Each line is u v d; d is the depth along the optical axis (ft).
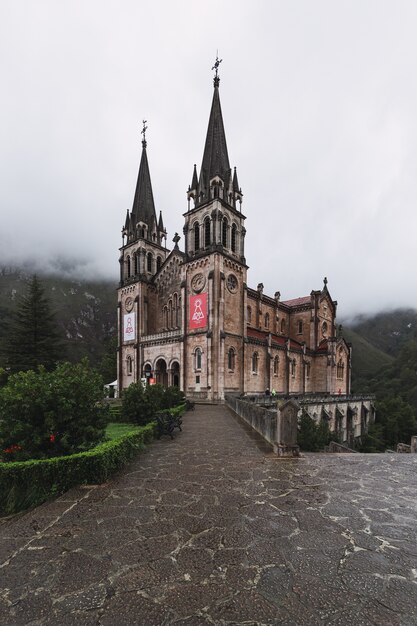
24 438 35.94
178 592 15.44
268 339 164.14
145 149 212.64
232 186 161.27
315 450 110.01
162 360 166.91
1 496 29.35
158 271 188.55
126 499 27.35
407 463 38.58
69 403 36.70
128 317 188.34
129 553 18.98
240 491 29.12
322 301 225.15
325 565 17.57
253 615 13.91
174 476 33.55
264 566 17.49
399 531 21.57
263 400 115.96
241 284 156.87
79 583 16.22
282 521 23.00
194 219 157.17
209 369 138.10
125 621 13.64
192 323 149.79
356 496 27.86
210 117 166.61
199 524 22.61
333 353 206.39
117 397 185.16
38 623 13.56
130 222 200.54
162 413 63.00
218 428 66.13
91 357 506.07
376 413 222.48
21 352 195.93
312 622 13.48
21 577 16.83
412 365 414.82
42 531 21.93
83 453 31.89
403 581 16.21
